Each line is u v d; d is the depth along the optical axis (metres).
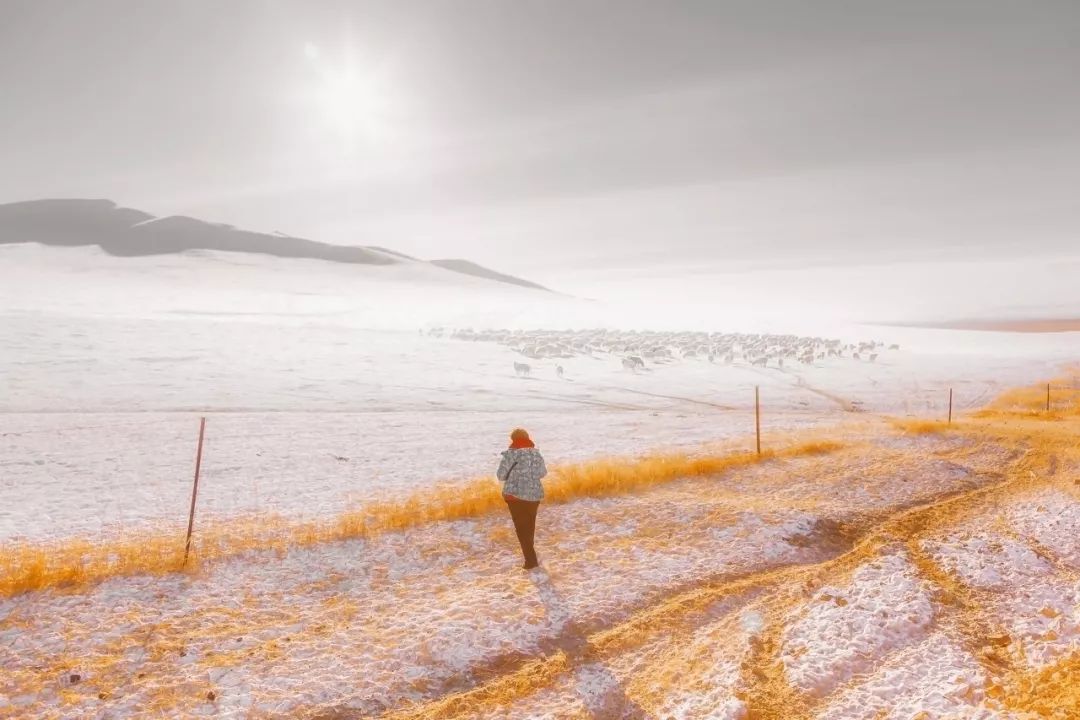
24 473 16.69
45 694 5.64
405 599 7.91
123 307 93.56
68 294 103.94
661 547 9.72
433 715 5.53
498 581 8.45
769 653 6.54
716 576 8.60
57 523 11.71
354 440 22.86
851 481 14.16
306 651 6.58
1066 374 54.62
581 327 112.25
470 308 128.38
